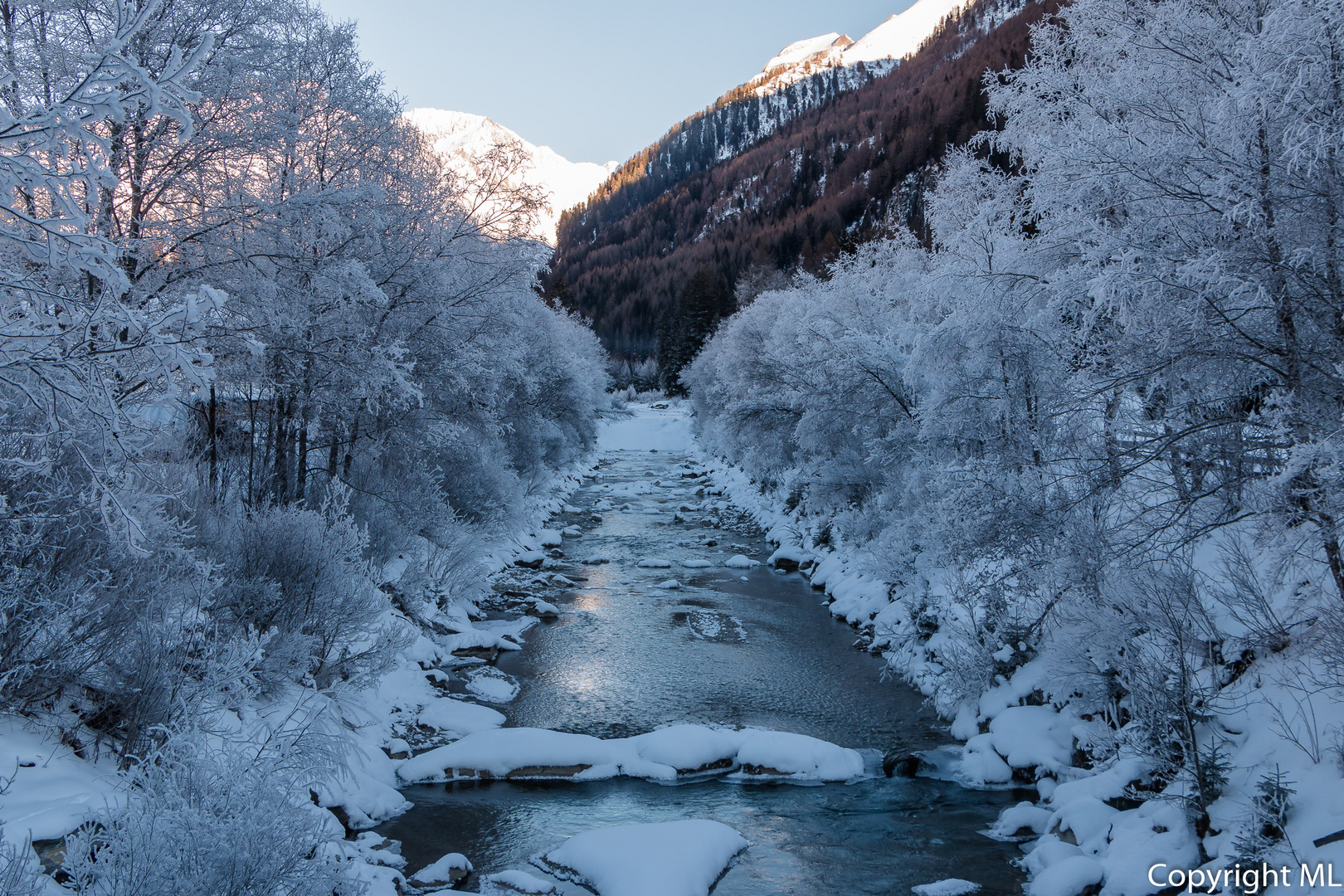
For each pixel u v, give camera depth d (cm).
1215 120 516
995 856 612
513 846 622
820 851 623
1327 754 481
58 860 362
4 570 473
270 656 670
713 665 1076
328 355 950
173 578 602
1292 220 496
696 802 708
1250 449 545
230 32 814
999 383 910
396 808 670
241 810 379
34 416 473
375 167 1102
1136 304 534
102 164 296
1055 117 905
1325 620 526
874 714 917
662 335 8644
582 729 862
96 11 684
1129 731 642
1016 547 835
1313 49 438
